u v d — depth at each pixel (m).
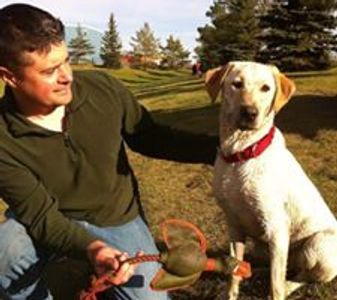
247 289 1.68
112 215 1.26
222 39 16.88
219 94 1.54
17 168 1.12
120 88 1.28
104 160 1.21
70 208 1.22
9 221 1.22
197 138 1.45
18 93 1.09
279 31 11.88
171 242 1.05
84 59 34.00
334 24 11.80
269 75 1.50
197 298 1.64
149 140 1.36
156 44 33.97
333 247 1.59
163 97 8.52
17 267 1.22
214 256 1.92
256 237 1.58
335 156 3.42
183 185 2.99
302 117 4.80
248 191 1.47
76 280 1.66
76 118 1.17
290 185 1.52
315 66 11.97
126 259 0.99
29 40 1.01
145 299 1.23
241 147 1.46
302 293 1.66
